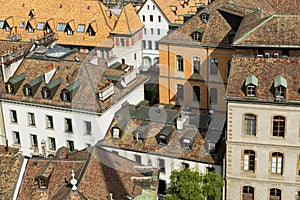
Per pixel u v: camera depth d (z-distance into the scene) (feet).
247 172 200.03
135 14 271.69
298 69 193.57
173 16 341.00
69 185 153.89
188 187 179.83
